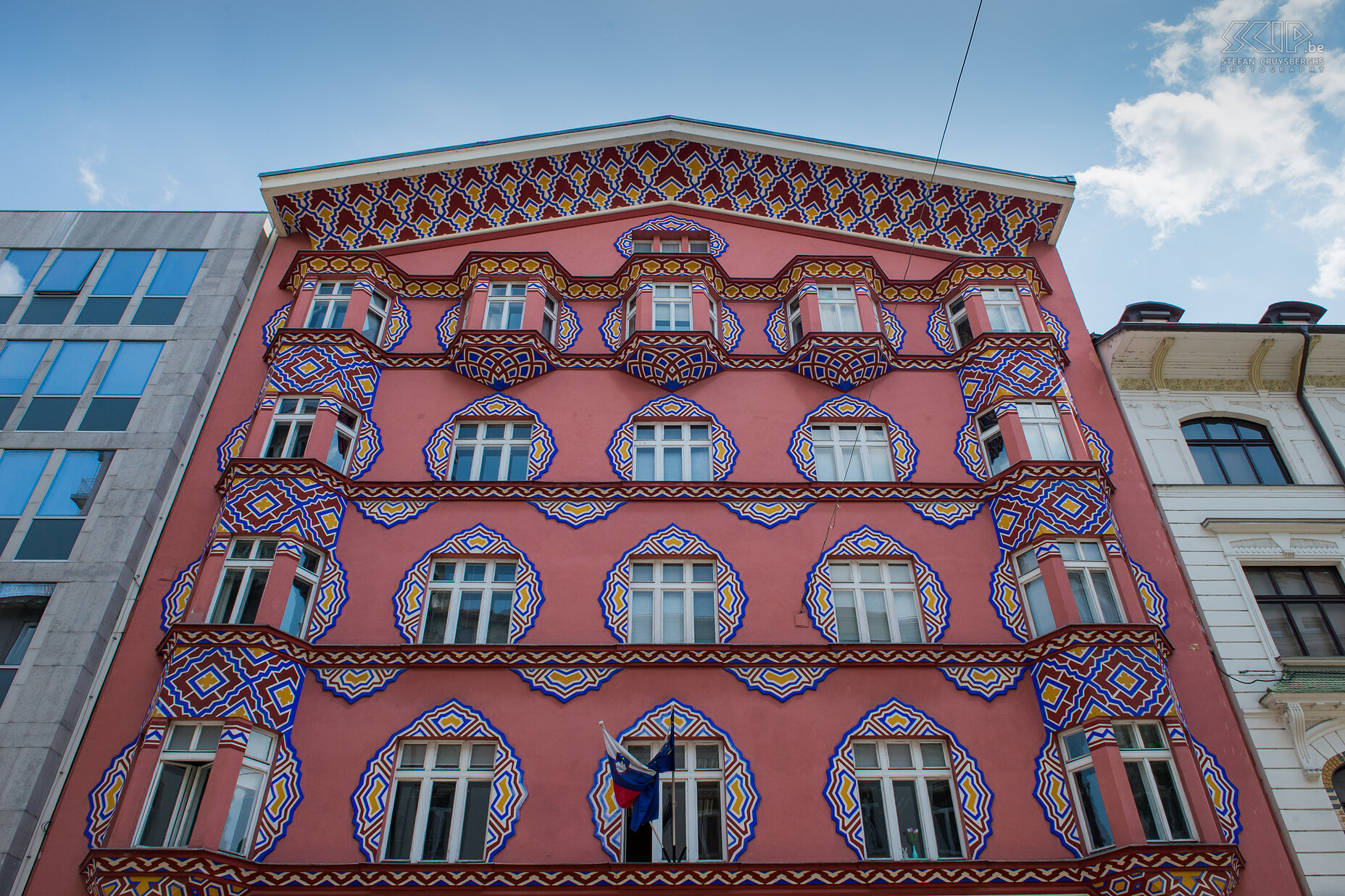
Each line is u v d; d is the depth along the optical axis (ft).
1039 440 62.54
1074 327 72.13
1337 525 60.13
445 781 48.73
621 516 58.90
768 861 45.88
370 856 45.65
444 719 49.98
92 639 51.47
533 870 44.70
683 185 79.87
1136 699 49.55
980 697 52.03
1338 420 67.77
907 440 64.03
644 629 55.06
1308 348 68.74
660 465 62.69
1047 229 78.74
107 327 67.10
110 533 55.83
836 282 71.97
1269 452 66.59
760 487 60.23
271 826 45.96
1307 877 46.62
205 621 50.31
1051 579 54.65
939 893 45.19
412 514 58.23
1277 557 59.72
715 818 48.21
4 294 69.15
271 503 54.90
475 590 56.03
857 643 53.83
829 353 66.69
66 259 71.46
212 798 44.42
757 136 78.13
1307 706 52.26
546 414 64.28
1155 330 67.31
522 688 51.26
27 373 64.34
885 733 50.70
